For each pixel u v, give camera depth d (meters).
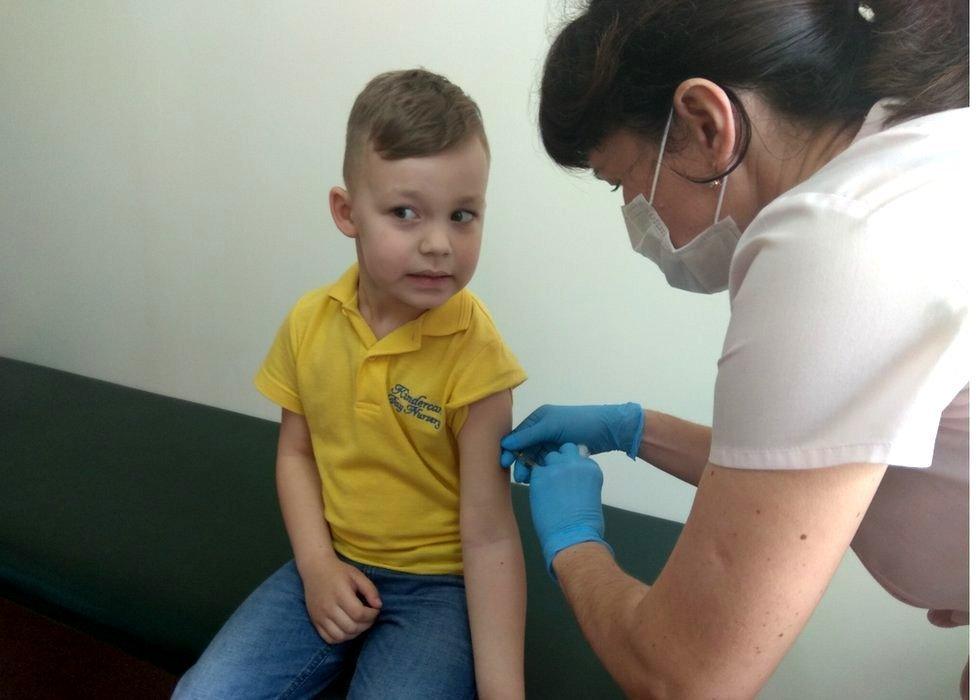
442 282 0.84
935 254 0.44
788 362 0.46
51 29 1.76
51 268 2.00
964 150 0.48
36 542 1.21
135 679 1.31
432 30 1.38
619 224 1.32
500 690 0.83
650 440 1.01
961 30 0.55
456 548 0.96
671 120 0.59
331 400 0.96
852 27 0.54
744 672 0.51
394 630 0.93
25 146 1.91
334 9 1.45
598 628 0.63
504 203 1.41
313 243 1.63
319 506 1.02
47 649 1.37
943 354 0.44
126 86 1.72
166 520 1.29
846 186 0.47
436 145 0.78
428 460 0.94
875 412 0.44
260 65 1.56
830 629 1.26
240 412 1.85
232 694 0.87
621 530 1.33
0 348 2.17
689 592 0.51
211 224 1.73
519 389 1.51
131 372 1.98
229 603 1.08
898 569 0.64
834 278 0.45
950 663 1.19
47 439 1.57
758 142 0.57
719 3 0.54
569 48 0.64
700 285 0.75
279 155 1.60
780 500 0.47
